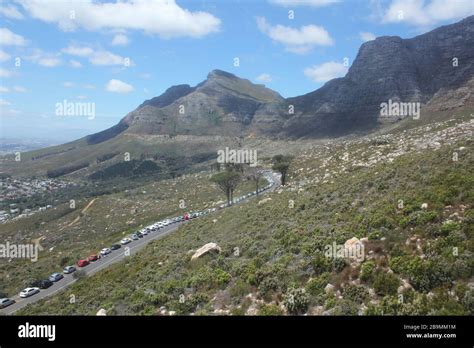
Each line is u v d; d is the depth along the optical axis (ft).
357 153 321.11
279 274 78.13
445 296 56.54
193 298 79.46
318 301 65.41
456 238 68.74
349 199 121.39
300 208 139.23
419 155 150.71
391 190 111.14
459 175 97.25
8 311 139.23
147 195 519.19
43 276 191.52
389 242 75.46
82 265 199.11
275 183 372.58
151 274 116.67
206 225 193.67
